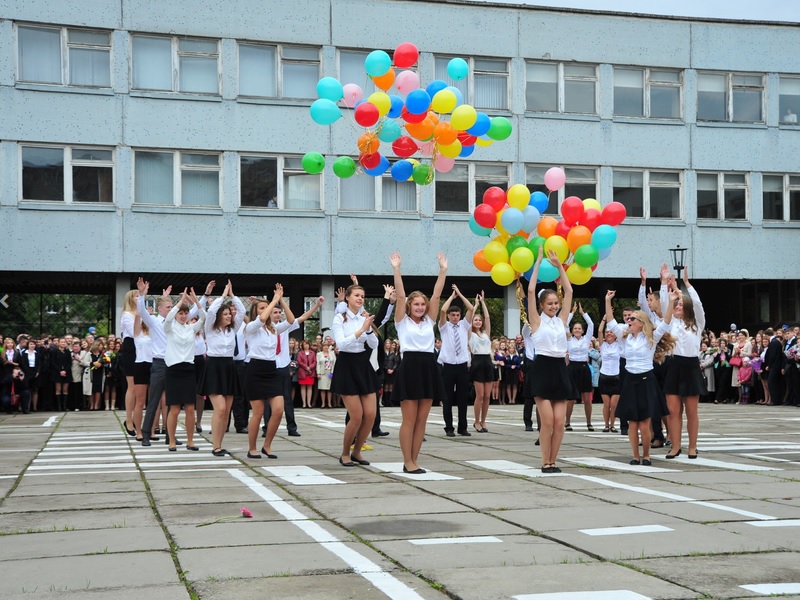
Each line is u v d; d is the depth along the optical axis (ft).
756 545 19.79
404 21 90.89
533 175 95.09
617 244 97.04
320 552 19.21
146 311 44.14
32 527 22.44
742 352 84.28
